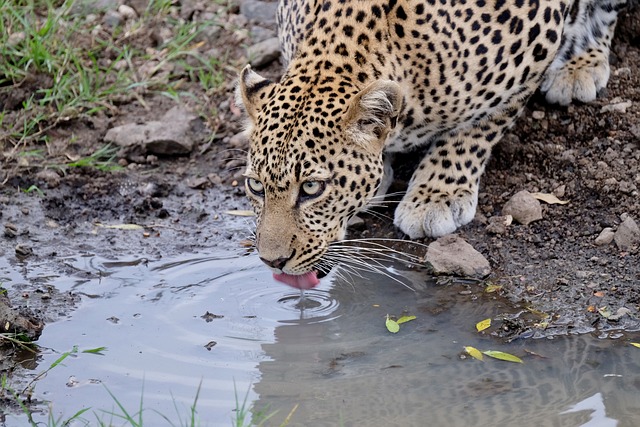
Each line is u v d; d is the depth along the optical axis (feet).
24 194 35.17
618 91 35.76
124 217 34.35
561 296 29.07
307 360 26.55
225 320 28.60
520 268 30.42
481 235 31.86
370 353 26.81
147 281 30.76
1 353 27.17
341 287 30.14
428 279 30.32
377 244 32.01
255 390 25.18
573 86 34.94
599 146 34.30
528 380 25.45
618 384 25.18
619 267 30.04
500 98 30.78
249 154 27.55
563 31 31.83
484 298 29.25
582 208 32.53
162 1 42.86
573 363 26.12
